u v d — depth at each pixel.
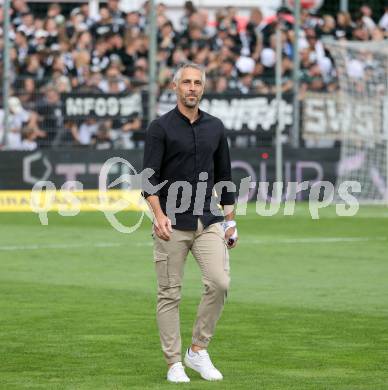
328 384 16.16
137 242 36.78
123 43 53.59
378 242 36.88
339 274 28.94
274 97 53.16
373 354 18.47
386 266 30.64
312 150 52.81
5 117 49.91
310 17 57.00
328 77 54.34
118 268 30.20
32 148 50.72
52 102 51.06
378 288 26.38
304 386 16.02
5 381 16.36
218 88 53.41
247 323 21.55
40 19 53.62
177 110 16.73
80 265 30.84
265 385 16.11
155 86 51.53
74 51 52.81
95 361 17.89
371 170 52.81
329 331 20.66
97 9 59.38
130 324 21.38
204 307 16.62
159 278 16.66
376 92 52.69
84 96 51.28
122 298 24.78
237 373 17.02
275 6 63.31
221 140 16.94
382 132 52.66
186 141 16.58
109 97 51.47
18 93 50.78
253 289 26.25
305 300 24.53
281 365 17.59
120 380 16.47
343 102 53.12
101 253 33.72
